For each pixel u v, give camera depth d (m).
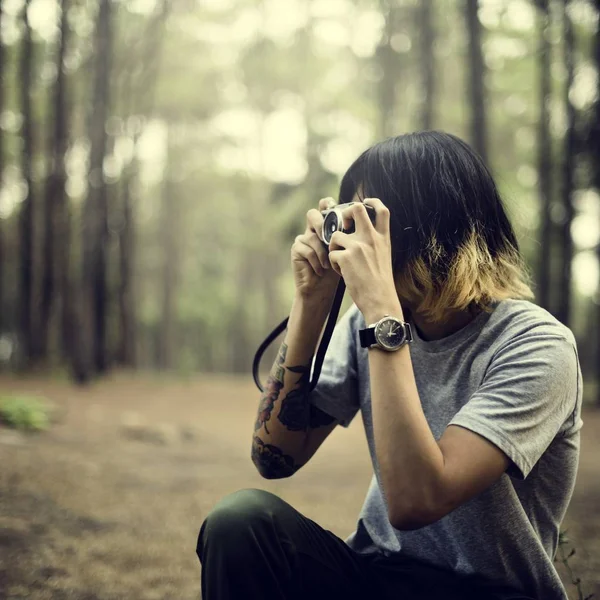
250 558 1.29
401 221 1.41
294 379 1.60
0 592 2.66
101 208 13.34
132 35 18.36
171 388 13.16
